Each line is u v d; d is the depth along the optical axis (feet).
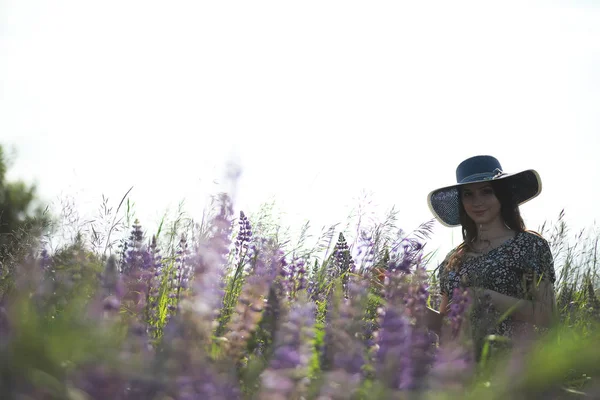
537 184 19.04
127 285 11.64
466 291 11.54
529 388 6.79
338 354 8.25
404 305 10.73
